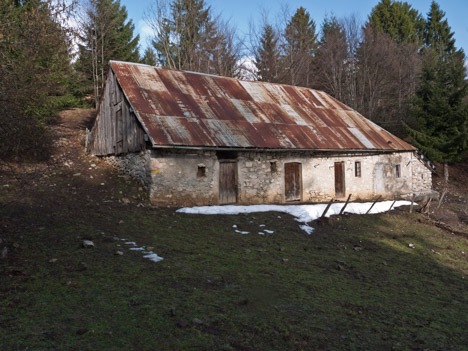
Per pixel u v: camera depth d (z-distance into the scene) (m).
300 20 37.38
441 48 38.94
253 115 15.16
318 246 9.45
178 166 12.22
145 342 3.81
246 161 13.73
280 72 32.16
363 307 5.55
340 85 30.17
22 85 8.14
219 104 14.89
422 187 20.03
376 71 30.03
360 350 4.19
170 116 12.77
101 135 16.80
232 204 13.40
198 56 32.00
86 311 4.39
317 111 18.06
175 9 31.25
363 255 9.16
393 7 38.94
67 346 3.58
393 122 29.88
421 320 5.39
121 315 4.36
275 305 5.20
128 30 30.56
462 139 21.73
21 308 4.31
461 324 5.43
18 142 7.97
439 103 22.73
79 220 8.98
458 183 24.58
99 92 28.12
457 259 10.03
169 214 10.81
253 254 7.93
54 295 4.77
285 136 14.57
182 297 5.09
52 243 7.07
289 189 14.95
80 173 13.70
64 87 20.34
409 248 10.52
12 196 10.28
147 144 12.05
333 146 15.38
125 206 10.98
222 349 3.81
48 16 9.35
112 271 5.88
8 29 8.16
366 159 17.52
